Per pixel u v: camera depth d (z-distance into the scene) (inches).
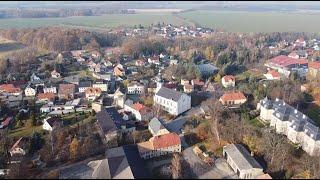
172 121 7765.8
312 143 6176.2
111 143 6446.9
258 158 6008.9
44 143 6752.0
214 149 6343.5
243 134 6584.6
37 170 5743.1
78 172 5477.4
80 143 6417.3
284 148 6171.3
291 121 6791.3
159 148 6127.0
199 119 7628.0
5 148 6648.6
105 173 5211.6
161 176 5511.8
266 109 7475.4
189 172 5654.5
